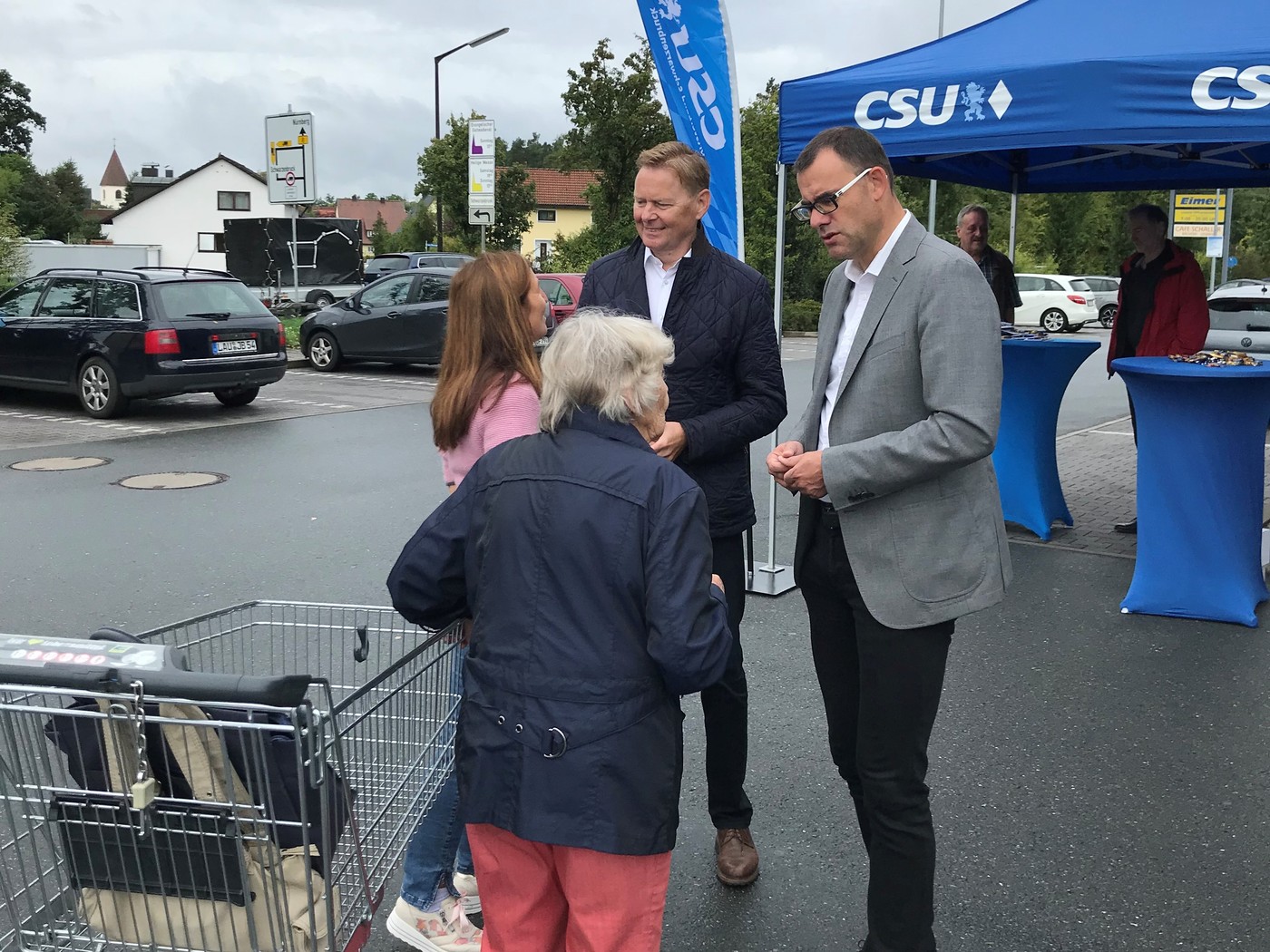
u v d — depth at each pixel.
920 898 2.41
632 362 1.90
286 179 23.61
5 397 13.60
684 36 5.13
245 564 6.22
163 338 11.45
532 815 1.79
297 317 23.98
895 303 2.33
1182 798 3.49
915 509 2.35
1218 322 13.13
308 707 1.70
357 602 5.51
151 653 1.72
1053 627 5.17
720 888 3.02
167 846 1.82
